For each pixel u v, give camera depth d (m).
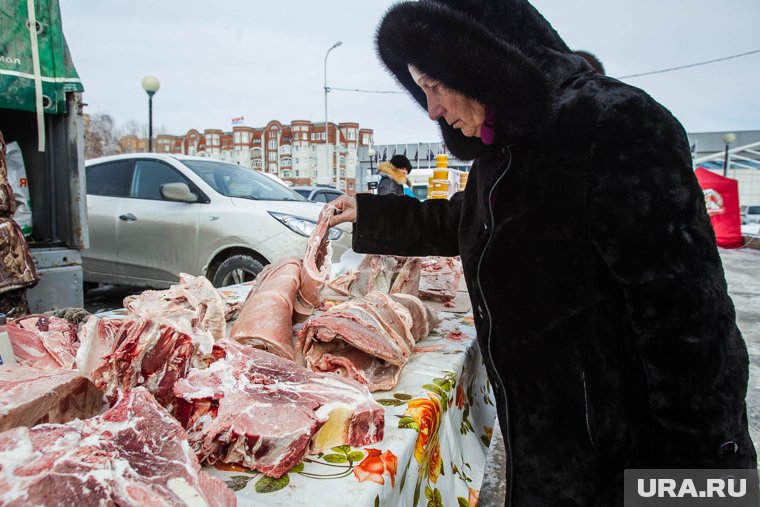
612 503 1.20
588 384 1.20
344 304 1.99
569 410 1.22
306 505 1.06
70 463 0.87
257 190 5.96
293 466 1.18
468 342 2.46
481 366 2.77
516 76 1.07
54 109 3.51
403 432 1.41
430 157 40.75
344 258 3.96
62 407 1.10
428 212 1.92
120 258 5.97
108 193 6.16
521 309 1.24
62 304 3.71
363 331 1.79
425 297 3.54
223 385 1.30
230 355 1.45
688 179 1.02
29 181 3.92
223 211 5.39
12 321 1.67
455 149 1.35
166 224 5.61
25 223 3.72
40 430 0.93
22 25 3.30
